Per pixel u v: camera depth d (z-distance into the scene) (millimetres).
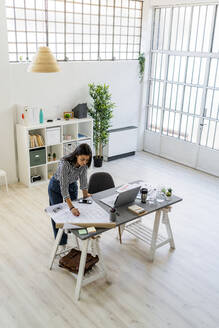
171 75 7406
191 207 5410
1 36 5238
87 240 3219
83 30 6504
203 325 3088
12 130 5805
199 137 7031
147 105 8094
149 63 7754
